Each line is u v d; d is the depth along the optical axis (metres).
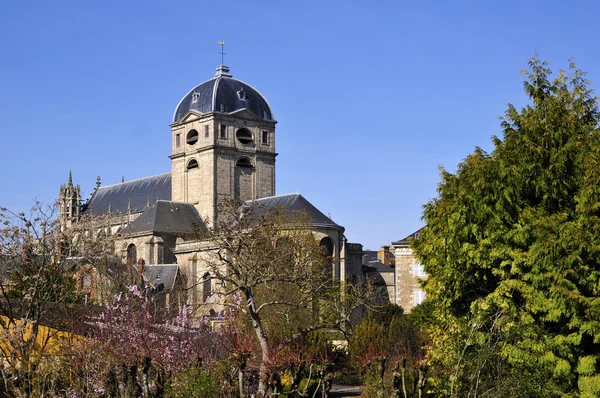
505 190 44.06
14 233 53.09
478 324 41.28
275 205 120.38
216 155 133.75
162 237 126.94
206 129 135.12
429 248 49.44
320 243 112.19
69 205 154.62
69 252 60.31
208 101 135.75
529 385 40.88
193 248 119.00
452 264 45.97
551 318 41.09
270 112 140.25
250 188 137.38
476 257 44.72
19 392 35.59
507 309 42.81
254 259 53.84
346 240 121.88
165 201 132.88
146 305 51.97
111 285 65.81
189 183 138.00
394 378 35.22
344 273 114.31
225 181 134.50
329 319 65.62
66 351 42.88
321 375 37.78
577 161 43.97
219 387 36.34
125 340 44.78
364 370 55.62
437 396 43.69
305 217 99.81
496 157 46.34
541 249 41.28
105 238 66.69
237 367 36.03
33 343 43.53
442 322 47.31
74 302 58.47
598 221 40.78
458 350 41.50
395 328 63.16
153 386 37.50
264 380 38.59
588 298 39.88
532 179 44.78
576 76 47.59
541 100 46.59
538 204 44.78
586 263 41.19
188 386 35.72
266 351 46.16
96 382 39.78
